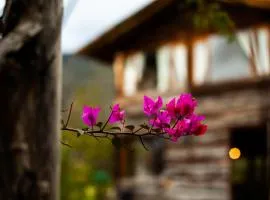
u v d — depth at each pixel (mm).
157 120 2393
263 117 13211
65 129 2279
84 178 15438
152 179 15383
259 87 13336
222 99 14086
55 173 1523
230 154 14000
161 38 15586
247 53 13516
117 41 16172
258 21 13398
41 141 1486
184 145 14883
